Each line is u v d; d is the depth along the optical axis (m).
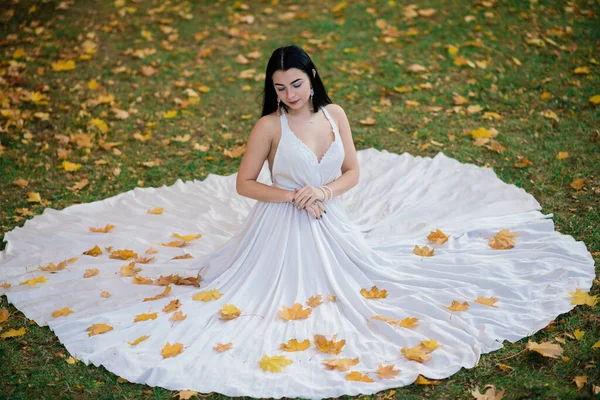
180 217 5.22
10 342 3.92
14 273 4.55
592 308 3.94
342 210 4.35
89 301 4.20
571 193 5.17
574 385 3.42
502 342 3.73
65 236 4.93
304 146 4.08
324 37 8.13
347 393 3.39
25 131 6.46
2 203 5.48
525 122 6.27
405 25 8.26
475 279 4.19
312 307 4.01
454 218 4.91
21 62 7.78
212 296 4.10
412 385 3.47
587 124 6.13
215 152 6.19
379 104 6.79
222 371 3.55
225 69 7.61
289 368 3.56
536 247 4.51
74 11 8.89
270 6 8.98
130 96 7.12
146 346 3.77
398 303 4.05
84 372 3.64
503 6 8.41
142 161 6.08
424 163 5.66
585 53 7.34
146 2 9.15
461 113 6.51
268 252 4.18
